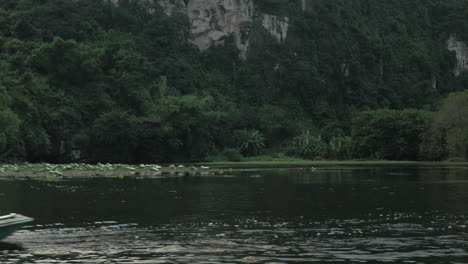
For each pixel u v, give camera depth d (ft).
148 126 434.30
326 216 84.64
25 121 380.37
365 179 174.81
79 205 99.30
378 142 460.96
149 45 631.56
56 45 454.81
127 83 482.69
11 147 356.38
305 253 57.36
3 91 306.76
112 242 63.67
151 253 57.67
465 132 349.61
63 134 417.90
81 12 612.29
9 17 520.83
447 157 405.59
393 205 99.04
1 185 143.95
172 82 603.67
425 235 67.51
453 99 359.87
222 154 510.17
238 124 596.29
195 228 73.36
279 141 607.78
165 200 108.17
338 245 61.41
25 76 413.80
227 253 57.47
